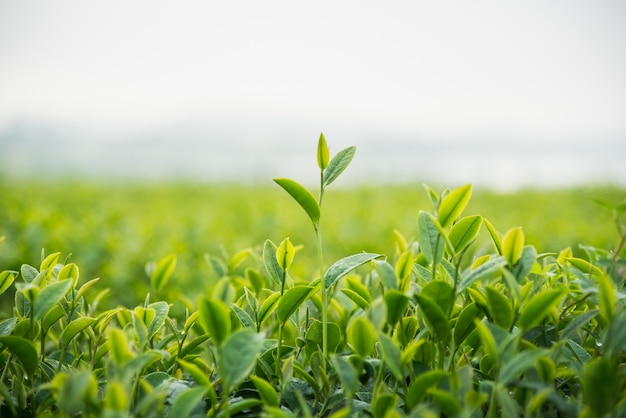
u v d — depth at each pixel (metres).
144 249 3.00
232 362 0.83
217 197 6.48
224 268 1.70
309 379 1.04
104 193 6.53
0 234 3.47
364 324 0.85
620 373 0.92
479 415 0.93
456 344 1.08
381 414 0.89
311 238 3.53
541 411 1.04
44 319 1.18
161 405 0.90
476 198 5.47
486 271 0.99
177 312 2.03
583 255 2.52
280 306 1.09
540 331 1.14
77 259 2.85
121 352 0.85
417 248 1.53
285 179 0.99
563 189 6.16
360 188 6.98
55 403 1.02
